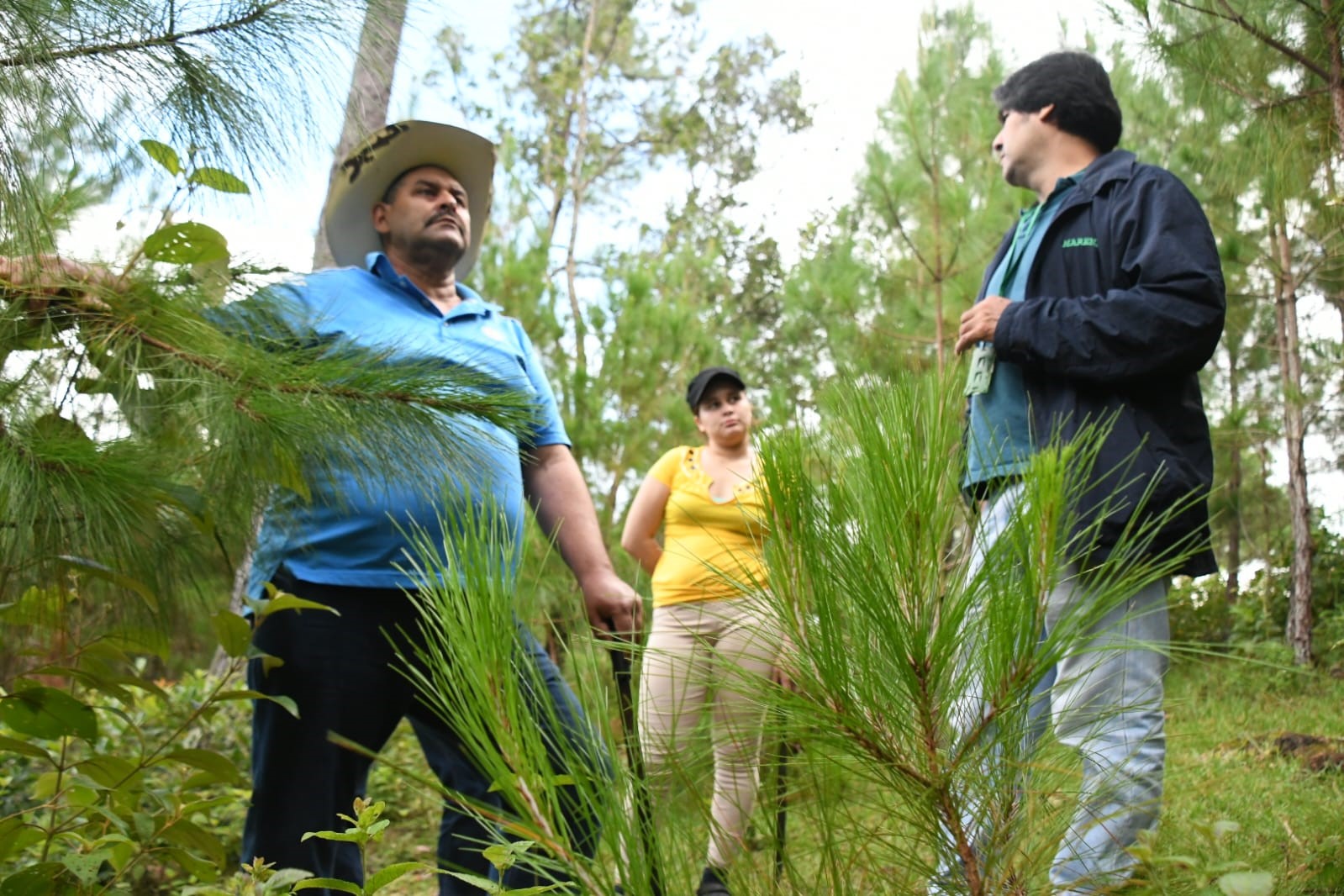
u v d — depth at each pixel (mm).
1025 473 1161
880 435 1146
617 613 2564
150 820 1919
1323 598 8367
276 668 2320
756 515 1210
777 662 1175
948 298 7961
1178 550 2086
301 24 1742
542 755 1013
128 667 2023
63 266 1648
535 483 2734
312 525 2297
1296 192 4363
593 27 19406
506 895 1241
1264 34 3686
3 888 1751
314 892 2260
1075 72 2613
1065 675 1570
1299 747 3168
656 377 7844
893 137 8461
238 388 1692
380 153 2732
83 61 1621
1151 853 1198
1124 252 2336
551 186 18344
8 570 1643
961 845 1155
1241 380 10773
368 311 2584
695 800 1144
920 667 1118
